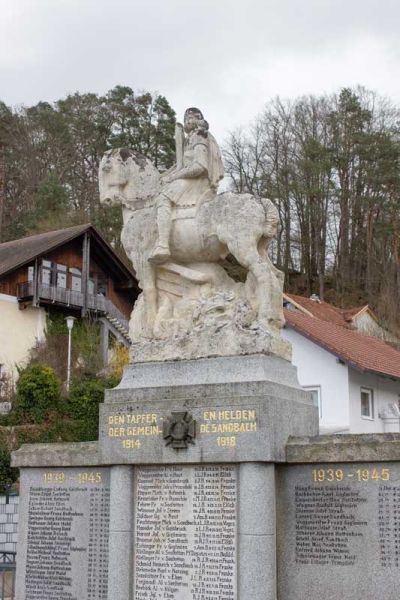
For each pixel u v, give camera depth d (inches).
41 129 2367.1
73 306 1561.3
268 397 314.5
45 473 379.6
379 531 300.8
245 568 307.6
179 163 380.8
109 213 2037.4
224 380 333.4
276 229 355.9
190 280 365.1
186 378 342.6
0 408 1206.9
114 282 1723.7
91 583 357.4
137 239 378.9
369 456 303.6
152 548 334.0
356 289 2004.2
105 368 1427.2
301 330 975.6
